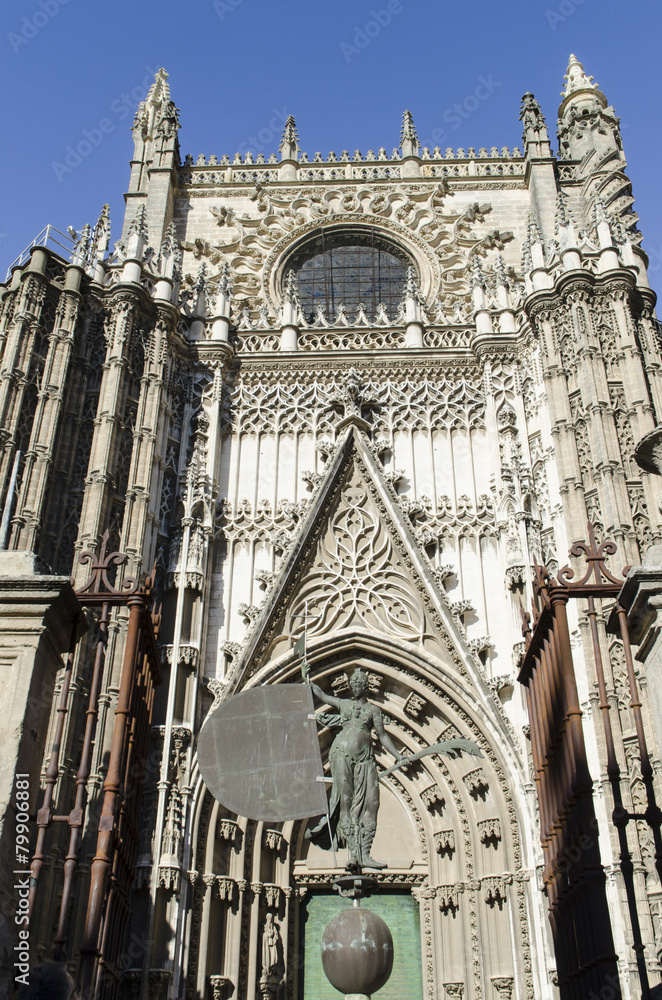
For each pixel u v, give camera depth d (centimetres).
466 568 2512
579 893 1309
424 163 3394
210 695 2308
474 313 2869
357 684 2011
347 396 2700
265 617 2375
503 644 2391
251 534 2573
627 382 2481
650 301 2677
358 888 1784
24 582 1028
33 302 2494
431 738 2325
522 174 3297
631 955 1772
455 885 2184
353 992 1441
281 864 2231
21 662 996
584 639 2131
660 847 1030
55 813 1861
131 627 1402
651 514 2283
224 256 3192
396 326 2898
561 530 2383
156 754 2128
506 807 2166
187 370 2775
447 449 2694
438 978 2123
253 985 2047
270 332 2897
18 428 2330
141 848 2012
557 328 2620
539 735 1566
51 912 1784
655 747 1942
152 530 2439
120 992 1889
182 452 2633
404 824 2322
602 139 3209
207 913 2025
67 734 1962
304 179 3338
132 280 2667
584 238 2762
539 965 1969
